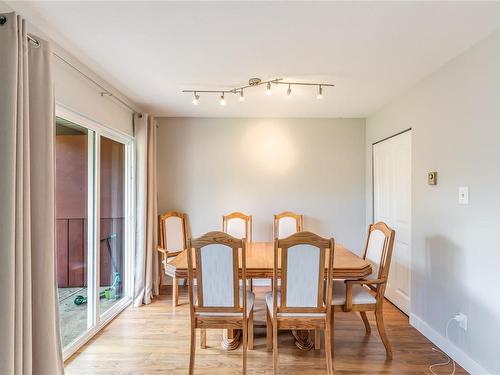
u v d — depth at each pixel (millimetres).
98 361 2047
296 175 3744
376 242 2316
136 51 1999
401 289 2887
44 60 1543
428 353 2131
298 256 1775
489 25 1666
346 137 3764
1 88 1316
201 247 1785
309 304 1821
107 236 2918
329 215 3750
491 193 1749
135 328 2545
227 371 1932
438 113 2254
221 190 3729
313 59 2107
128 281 3170
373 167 3568
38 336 1505
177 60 2135
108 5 1494
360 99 3012
